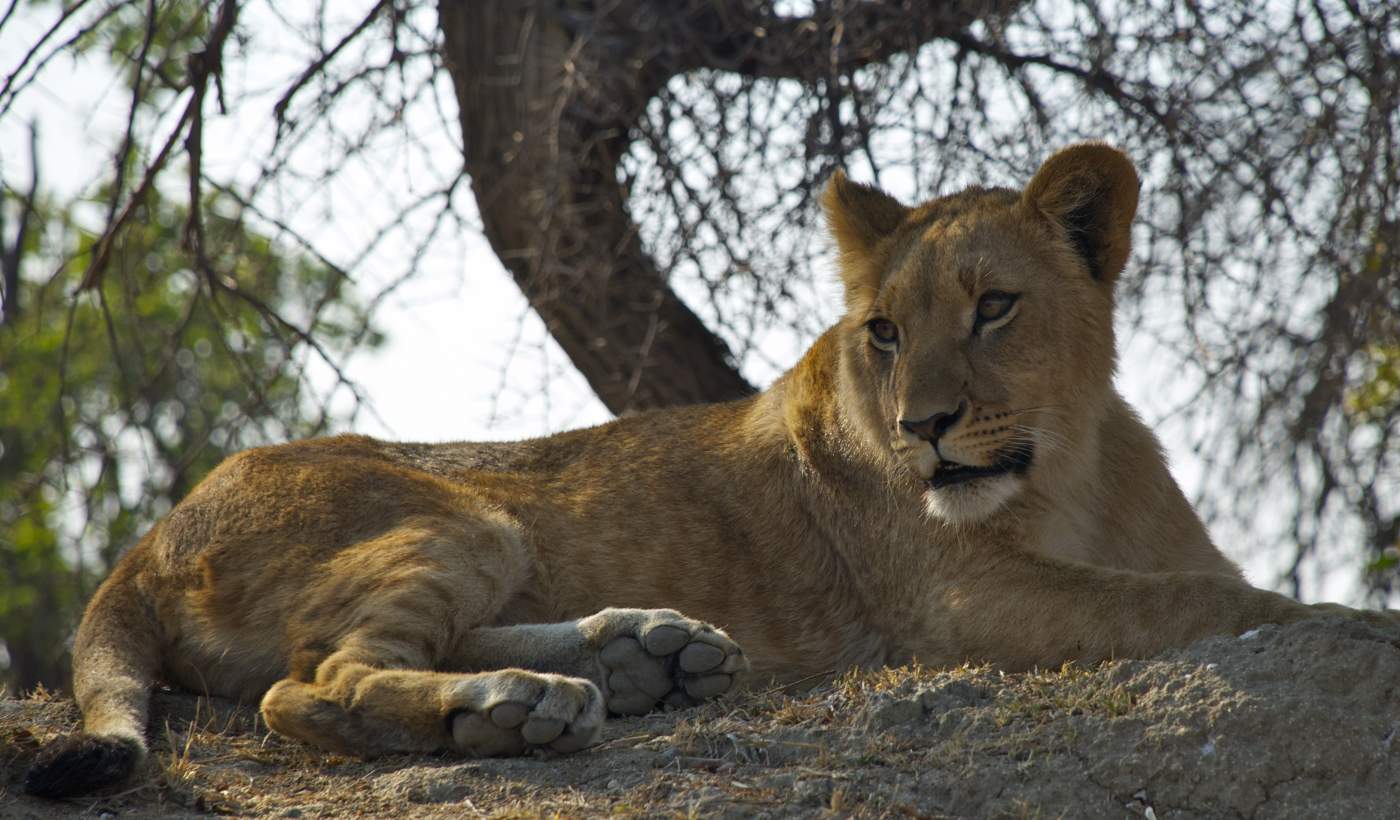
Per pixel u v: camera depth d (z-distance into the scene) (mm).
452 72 17062
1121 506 10406
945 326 9328
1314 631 8039
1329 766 7457
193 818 7660
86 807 7789
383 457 11227
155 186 17438
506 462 11320
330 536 10000
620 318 17094
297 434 16750
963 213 9828
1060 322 9516
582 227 16859
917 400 9125
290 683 9070
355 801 7906
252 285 17609
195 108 14422
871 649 10117
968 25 15805
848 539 10234
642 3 16766
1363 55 15133
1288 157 15289
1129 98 15641
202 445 16078
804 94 15727
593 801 7586
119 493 19828
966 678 8445
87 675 9633
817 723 8352
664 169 15969
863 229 10336
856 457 10148
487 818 7422
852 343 10094
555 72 16672
